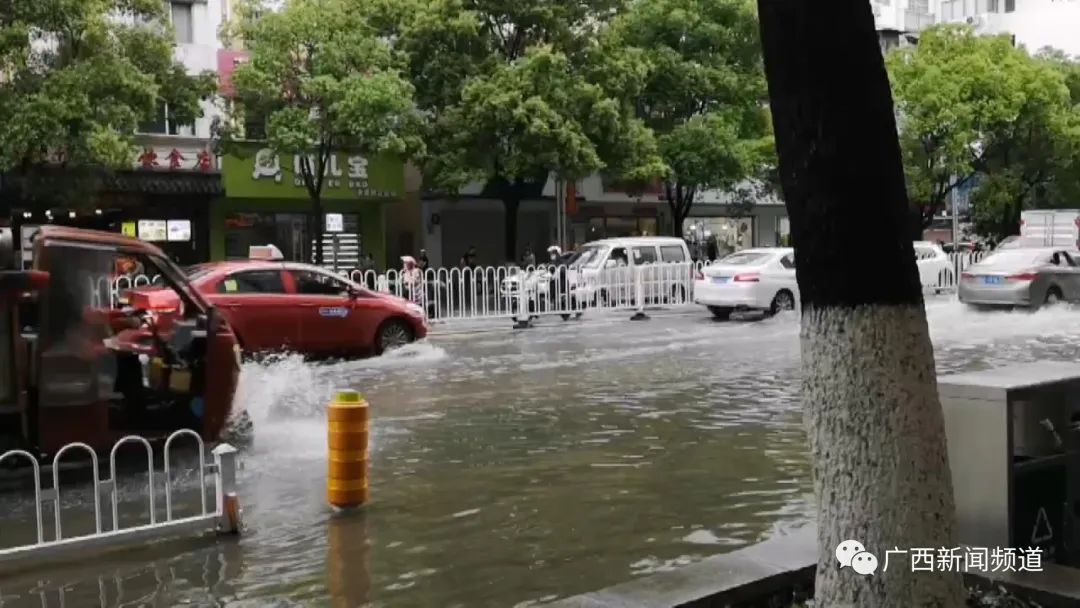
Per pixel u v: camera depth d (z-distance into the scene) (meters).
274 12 22.61
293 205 27.08
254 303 14.00
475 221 31.84
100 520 5.79
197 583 5.26
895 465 3.14
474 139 24.16
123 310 8.88
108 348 7.31
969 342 15.97
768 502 6.80
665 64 27.98
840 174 3.07
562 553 5.74
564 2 25.86
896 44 43.72
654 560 5.60
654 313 23.39
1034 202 38.78
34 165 18.75
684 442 8.84
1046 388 4.56
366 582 5.26
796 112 3.10
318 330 14.52
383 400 11.41
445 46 24.70
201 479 6.35
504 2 24.92
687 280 24.02
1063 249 22.02
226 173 24.89
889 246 3.13
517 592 5.11
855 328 3.17
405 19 24.28
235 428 8.64
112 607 4.93
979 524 4.50
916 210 34.50
